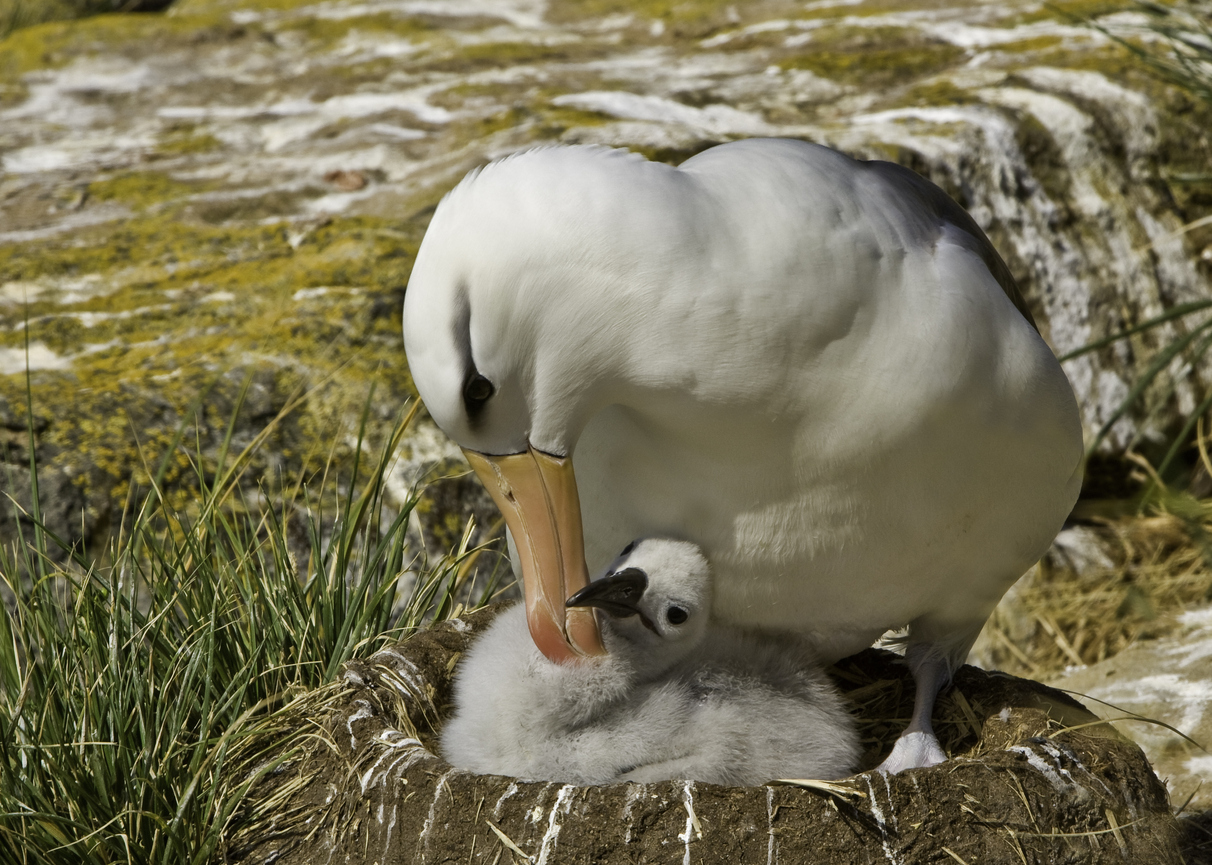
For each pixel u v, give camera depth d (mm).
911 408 4016
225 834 4863
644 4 14062
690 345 3893
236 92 12102
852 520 4297
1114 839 4238
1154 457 9211
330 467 6660
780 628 4977
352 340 7352
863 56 11125
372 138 10289
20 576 6059
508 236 3846
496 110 10484
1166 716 6363
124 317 7648
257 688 5453
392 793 4316
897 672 5398
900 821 4043
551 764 4766
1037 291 9047
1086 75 10117
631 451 4434
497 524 6770
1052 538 4855
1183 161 9945
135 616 5359
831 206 3969
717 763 4707
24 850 4629
